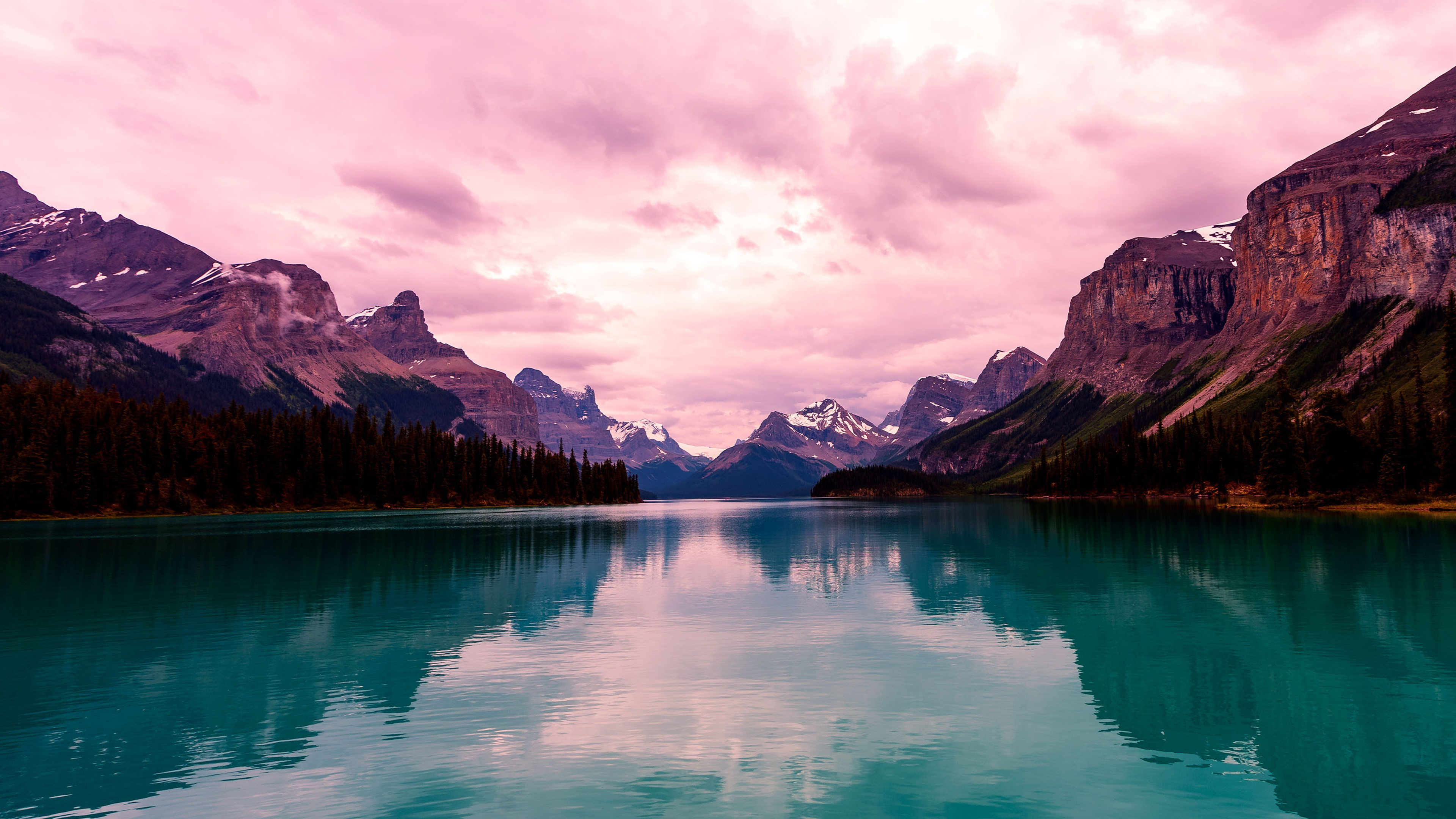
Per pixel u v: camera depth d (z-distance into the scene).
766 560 77.56
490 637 39.00
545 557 81.62
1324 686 28.66
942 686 29.23
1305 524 109.75
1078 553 78.44
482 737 24.11
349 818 18.58
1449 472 143.25
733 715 25.95
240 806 19.33
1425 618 41.22
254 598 52.72
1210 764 21.36
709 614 45.47
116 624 43.31
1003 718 25.47
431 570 69.25
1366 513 132.62
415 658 34.56
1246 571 61.12
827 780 20.56
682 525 157.38
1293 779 20.30
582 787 20.28
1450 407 143.12
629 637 38.66
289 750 23.17
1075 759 21.83
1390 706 26.31
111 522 157.38
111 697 28.98
